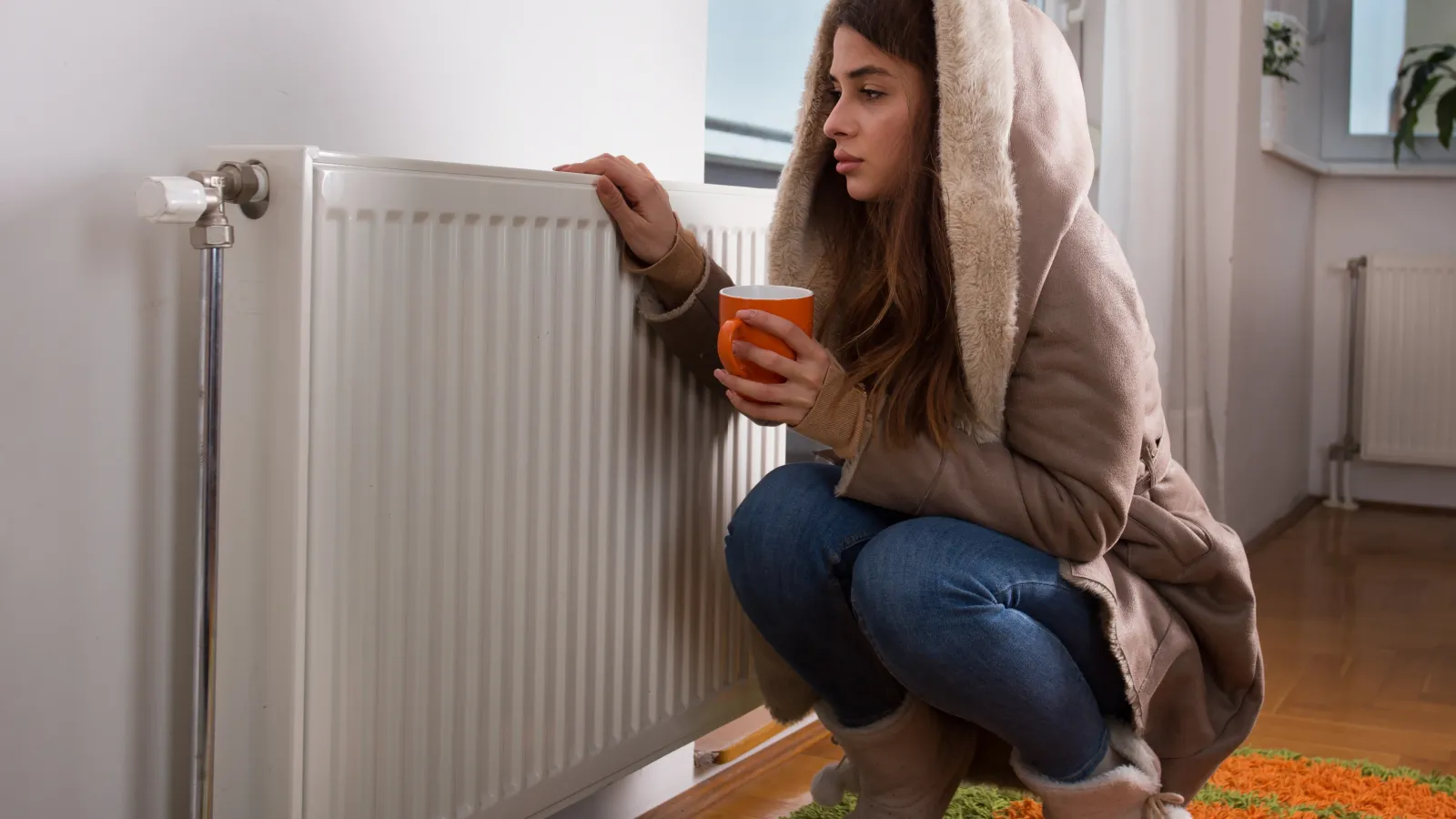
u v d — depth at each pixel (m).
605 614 1.20
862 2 1.10
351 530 0.93
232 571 0.91
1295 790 1.53
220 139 0.96
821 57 1.19
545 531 1.11
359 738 0.96
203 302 0.83
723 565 1.38
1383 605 2.60
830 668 1.17
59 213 0.86
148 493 0.94
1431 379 3.57
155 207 0.78
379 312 0.93
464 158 1.20
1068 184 1.07
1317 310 3.80
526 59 1.26
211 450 0.85
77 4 0.86
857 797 1.39
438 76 1.16
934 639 1.03
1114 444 1.04
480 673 1.07
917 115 1.10
